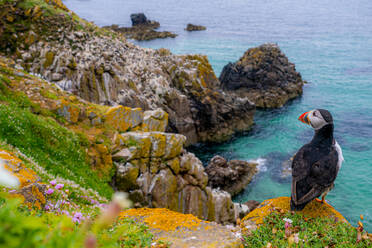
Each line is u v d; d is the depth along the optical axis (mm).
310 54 109812
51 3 43375
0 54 34062
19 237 1669
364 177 41438
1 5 36812
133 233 6141
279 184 40938
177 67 50781
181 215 7918
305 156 7719
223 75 77625
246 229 7445
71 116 20906
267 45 74750
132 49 47781
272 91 70125
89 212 8023
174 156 22812
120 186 20312
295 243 6266
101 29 47500
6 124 15398
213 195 26234
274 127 58531
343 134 54750
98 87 34969
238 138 54469
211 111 51594
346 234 6824
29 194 6598
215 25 172750
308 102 70375
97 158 19891
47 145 17016
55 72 33125
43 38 36500
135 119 24000
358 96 72562
